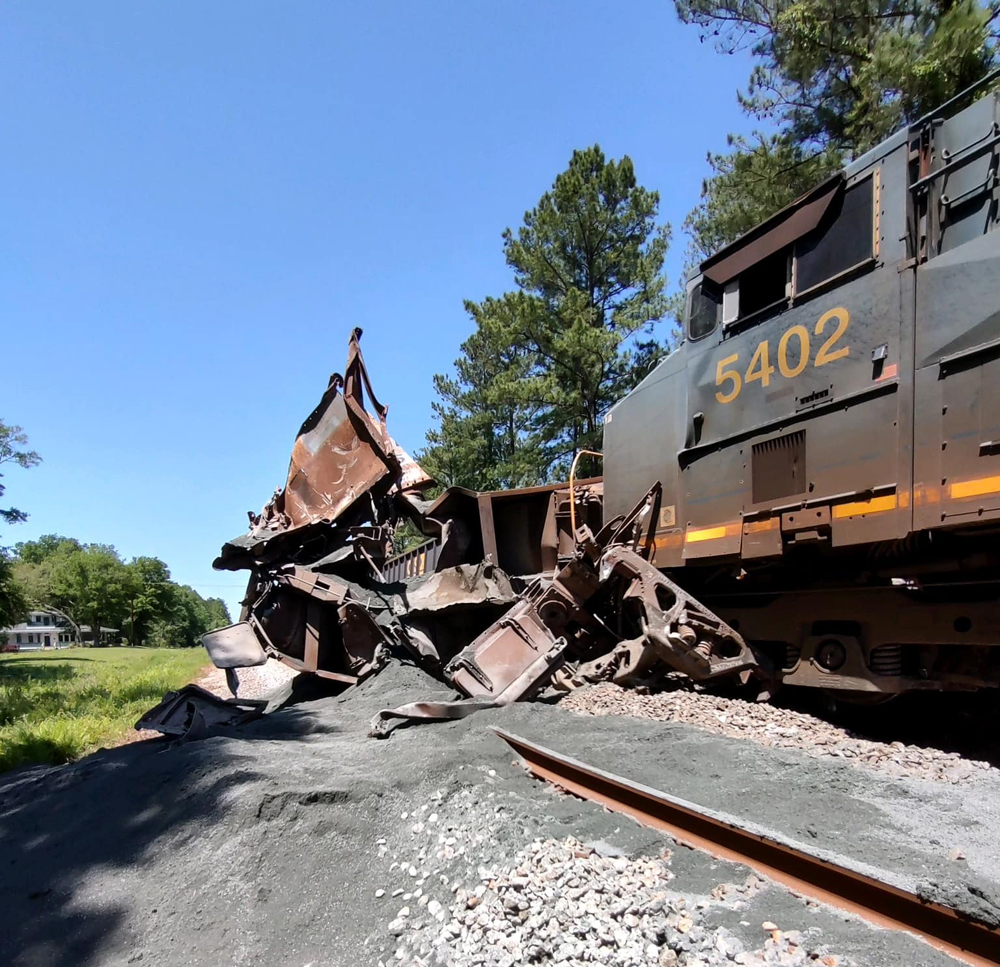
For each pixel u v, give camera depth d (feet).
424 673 27.91
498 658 22.00
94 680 72.13
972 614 14.60
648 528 23.12
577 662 23.94
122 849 14.08
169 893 12.05
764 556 18.24
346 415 34.04
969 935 7.30
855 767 13.32
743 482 19.30
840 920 8.05
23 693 57.06
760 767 13.41
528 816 11.75
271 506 34.71
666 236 86.69
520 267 91.66
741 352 19.86
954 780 12.75
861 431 15.94
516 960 8.40
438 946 9.10
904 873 8.77
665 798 11.10
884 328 15.70
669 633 19.93
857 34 44.65
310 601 31.32
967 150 14.79
